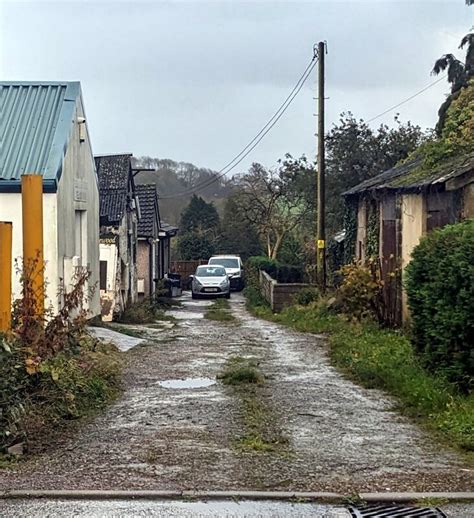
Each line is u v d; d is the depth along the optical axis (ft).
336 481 20.77
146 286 109.70
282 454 23.61
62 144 49.55
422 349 35.86
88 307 57.93
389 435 26.35
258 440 25.11
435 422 27.76
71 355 31.71
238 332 62.95
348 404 31.71
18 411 24.31
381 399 32.78
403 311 53.42
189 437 25.72
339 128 118.62
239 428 27.07
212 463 22.48
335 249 98.89
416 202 50.49
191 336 59.47
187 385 36.14
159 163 213.87
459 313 30.30
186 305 107.45
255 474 21.36
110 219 76.79
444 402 29.63
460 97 65.51
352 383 36.88
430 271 33.71
